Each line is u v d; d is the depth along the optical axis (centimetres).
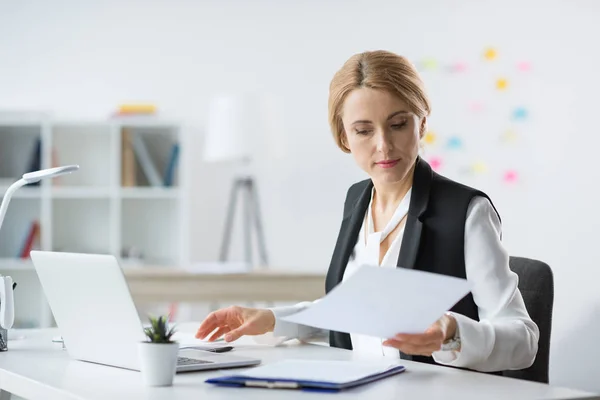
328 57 470
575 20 448
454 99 456
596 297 440
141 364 124
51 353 163
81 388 123
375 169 171
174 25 469
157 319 127
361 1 466
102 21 467
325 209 470
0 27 462
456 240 167
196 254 469
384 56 170
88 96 466
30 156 437
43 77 464
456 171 454
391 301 124
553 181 448
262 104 417
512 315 159
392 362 148
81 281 142
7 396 173
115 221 442
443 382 126
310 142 470
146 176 449
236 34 471
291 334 175
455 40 458
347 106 172
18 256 436
